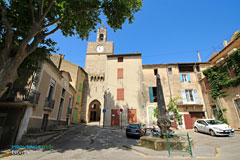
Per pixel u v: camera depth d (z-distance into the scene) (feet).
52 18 30.37
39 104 34.14
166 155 19.70
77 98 73.51
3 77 19.29
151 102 61.67
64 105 53.98
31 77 32.73
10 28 21.16
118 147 26.99
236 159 16.74
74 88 68.95
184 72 65.00
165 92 62.08
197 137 36.19
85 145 28.12
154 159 18.06
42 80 35.14
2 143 26.91
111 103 64.39
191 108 58.18
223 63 47.06
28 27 27.45
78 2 26.22
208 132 38.65
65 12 26.32
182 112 57.72
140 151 22.44
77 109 73.20
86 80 86.89
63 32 32.50
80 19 28.73
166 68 66.23
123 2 26.23
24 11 26.58
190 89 61.67
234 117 41.65
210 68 51.52
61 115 50.98
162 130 25.41
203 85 59.00
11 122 29.25
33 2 26.45
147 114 60.13
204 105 57.98
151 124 58.29
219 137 34.47
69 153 21.89
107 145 28.68
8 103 29.37
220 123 38.99
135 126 41.29
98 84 84.94
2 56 20.13
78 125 61.52
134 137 39.81
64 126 49.98
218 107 48.70
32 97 31.07
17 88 31.24
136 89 65.51
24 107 30.48
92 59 97.14
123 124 59.98
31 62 29.27
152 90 63.67
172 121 54.49
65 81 54.24
